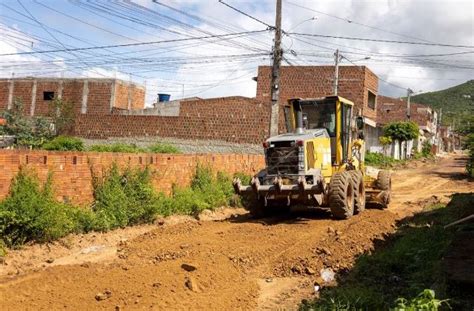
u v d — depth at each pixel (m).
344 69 38.09
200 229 11.46
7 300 6.46
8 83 42.31
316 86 38.62
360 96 37.78
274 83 20.52
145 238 10.38
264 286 8.13
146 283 7.29
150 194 12.28
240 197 15.73
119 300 6.65
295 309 7.11
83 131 34.88
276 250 9.78
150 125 33.50
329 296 7.27
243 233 11.06
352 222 12.47
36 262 8.53
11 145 24.75
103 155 11.69
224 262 8.67
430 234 10.46
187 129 32.78
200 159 15.80
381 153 43.19
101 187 11.52
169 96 43.47
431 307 5.89
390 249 9.78
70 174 10.78
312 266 8.90
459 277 7.09
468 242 8.79
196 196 14.34
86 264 8.30
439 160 52.97
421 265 8.50
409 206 18.09
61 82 40.72
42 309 6.27
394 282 8.07
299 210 14.66
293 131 14.31
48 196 9.85
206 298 7.09
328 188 12.73
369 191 16.31
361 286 7.75
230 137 31.95
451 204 14.93
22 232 9.08
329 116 14.04
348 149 14.78
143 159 13.01
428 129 64.06
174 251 9.15
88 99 40.06
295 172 12.46
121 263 8.58
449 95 136.75
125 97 40.91
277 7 20.39
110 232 10.88
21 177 9.52
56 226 9.55
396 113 60.22
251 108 31.91
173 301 6.76
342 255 9.47
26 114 41.66
